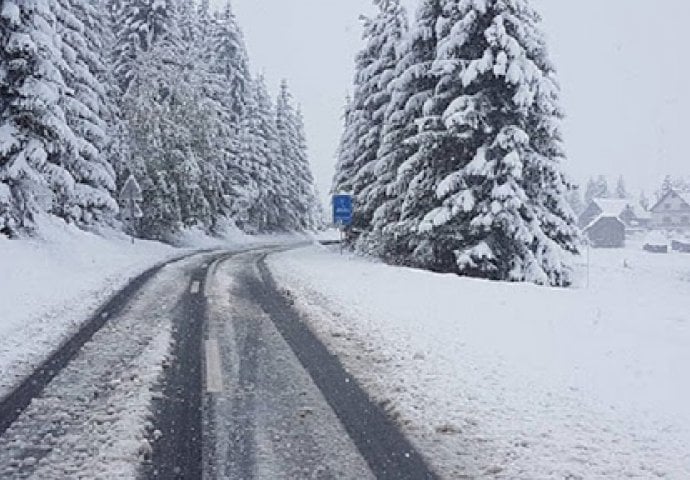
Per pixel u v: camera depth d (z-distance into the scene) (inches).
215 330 391.2
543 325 379.6
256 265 919.0
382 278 672.4
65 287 577.9
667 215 4771.2
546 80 789.9
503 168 776.3
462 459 191.3
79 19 1244.5
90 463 183.2
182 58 1664.6
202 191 1643.7
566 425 219.3
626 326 376.5
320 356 321.1
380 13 1385.3
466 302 474.0
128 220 1445.6
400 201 1027.3
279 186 2546.8
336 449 198.2
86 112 1091.9
